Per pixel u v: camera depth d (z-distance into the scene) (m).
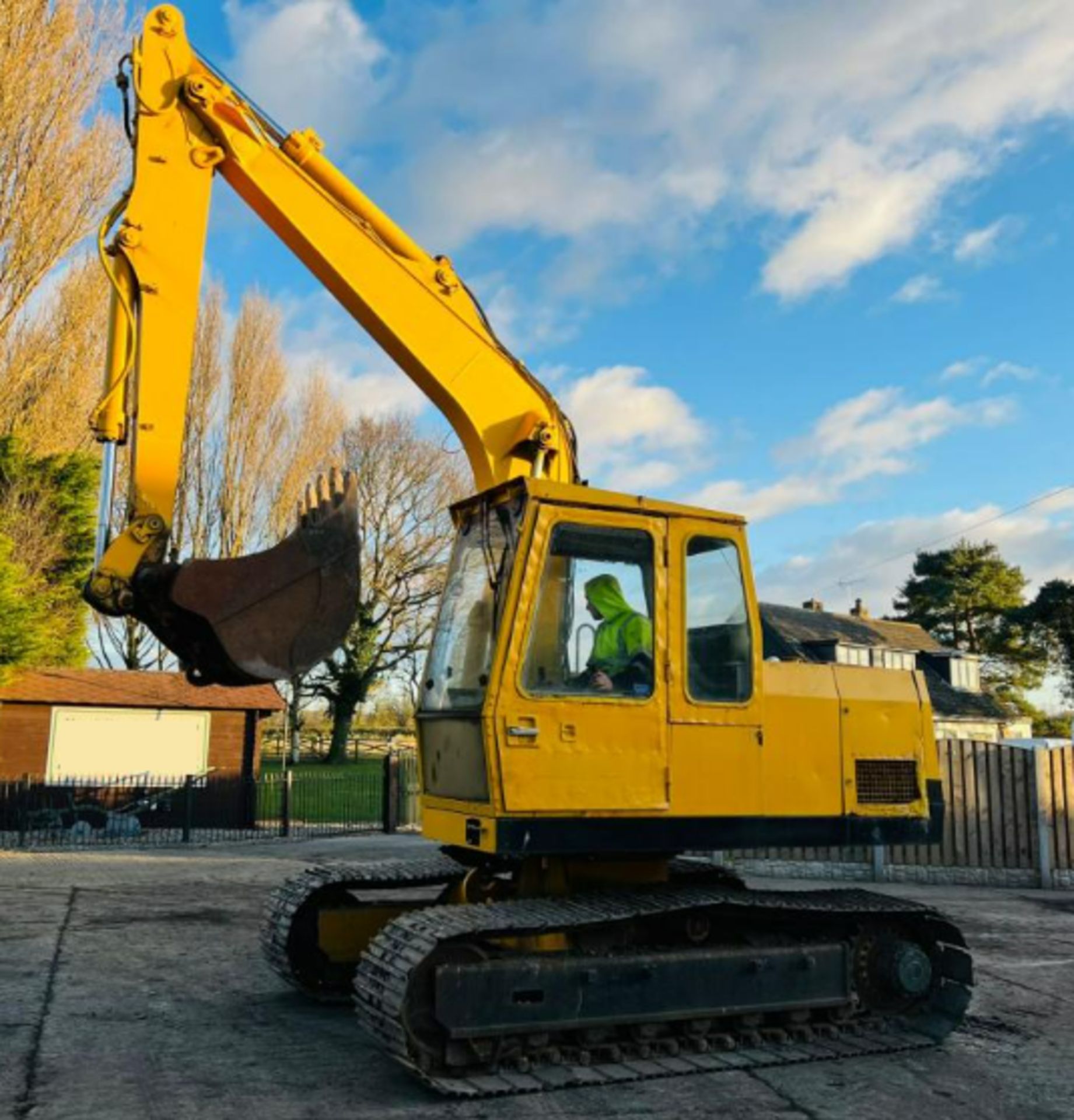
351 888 7.34
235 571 5.64
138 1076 5.42
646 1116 4.98
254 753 22.97
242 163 6.32
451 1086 5.10
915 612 52.50
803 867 14.72
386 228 6.70
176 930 9.51
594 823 5.68
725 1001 5.98
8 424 23.83
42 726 21.38
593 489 5.93
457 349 6.72
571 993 5.57
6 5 21.92
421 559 39.06
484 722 5.46
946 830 14.38
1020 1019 7.01
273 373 36.69
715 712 6.05
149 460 5.87
